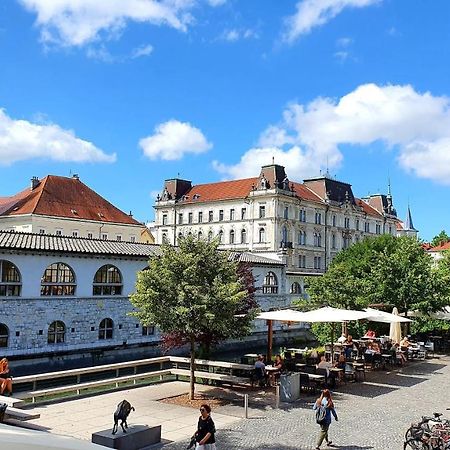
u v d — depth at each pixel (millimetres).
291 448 16016
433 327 42781
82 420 19000
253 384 25688
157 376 26641
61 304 39312
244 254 60375
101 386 24328
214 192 106875
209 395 23500
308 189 109125
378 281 39688
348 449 15969
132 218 95312
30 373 36750
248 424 18750
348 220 111250
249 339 53375
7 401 18844
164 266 22688
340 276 39406
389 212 124312
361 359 31750
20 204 84062
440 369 31469
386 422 19188
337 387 25875
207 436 13508
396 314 35594
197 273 22547
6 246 35969
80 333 40344
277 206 95500
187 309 21531
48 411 20219
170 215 110688
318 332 41281
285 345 56594
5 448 2840
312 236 102125
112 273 43094
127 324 43438
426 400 23000
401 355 32688
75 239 43500
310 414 20328
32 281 37688
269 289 58844
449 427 14867
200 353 36031
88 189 93250
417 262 39250
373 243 58438
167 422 19047
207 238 24328
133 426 16469
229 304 22109
